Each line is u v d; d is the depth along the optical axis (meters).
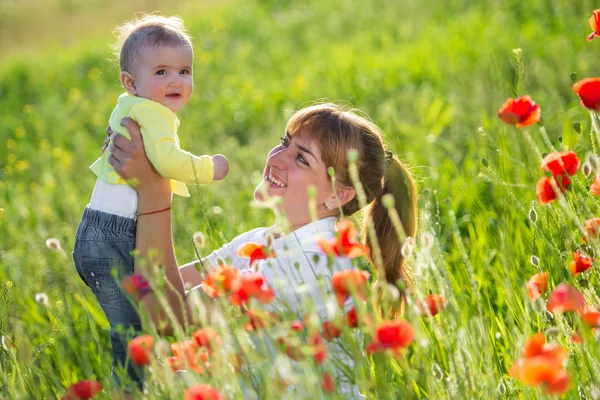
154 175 3.60
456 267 4.57
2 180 9.50
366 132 3.75
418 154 6.89
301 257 3.44
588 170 3.14
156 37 3.64
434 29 13.59
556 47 9.75
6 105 15.30
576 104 7.59
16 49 23.41
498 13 13.38
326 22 17.53
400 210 3.76
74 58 18.72
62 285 5.56
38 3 29.19
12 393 3.13
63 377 3.74
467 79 9.31
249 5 21.17
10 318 4.72
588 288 3.17
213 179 3.69
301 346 2.54
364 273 2.78
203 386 2.46
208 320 3.43
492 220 5.24
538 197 3.25
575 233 3.99
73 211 7.07
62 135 11.70
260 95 11.94
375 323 2.66
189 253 5.52
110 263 3.65
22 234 6.63
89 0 28.67
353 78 11.59
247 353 2.61
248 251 2.99
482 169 5.62
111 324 3.76
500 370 3.39
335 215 3.78
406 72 11.15
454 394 2.68
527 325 3.19
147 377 2.82
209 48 16.88
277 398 2.56
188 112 11.50
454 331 2.80
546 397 2.83
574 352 3.08
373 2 18.05
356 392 3.39
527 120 3.36
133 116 3.60
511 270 4.21
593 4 12.04
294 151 3.67
